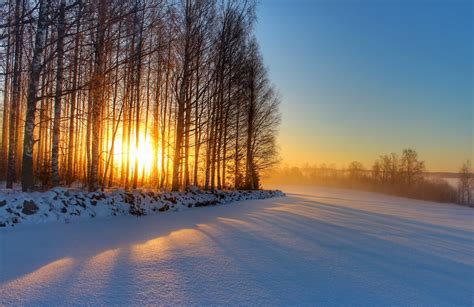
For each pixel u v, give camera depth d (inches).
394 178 2532.0
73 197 332.8
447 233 348.8
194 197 549.3
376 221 423.5
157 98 699.4
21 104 670.5
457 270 190.7
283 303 127.1
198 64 582.2
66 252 188.7
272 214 446.3
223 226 311.9
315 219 408.8
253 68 938.1
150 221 330.6
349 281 158.2
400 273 178.4
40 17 329.7
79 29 365.1
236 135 870.4
